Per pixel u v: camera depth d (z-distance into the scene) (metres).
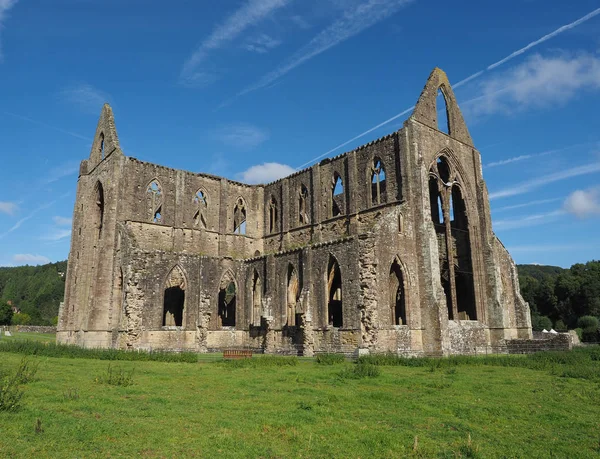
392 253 36.41
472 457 8.71
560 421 11.77
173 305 48.19
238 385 17.08
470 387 17.00
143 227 45.91
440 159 44.16
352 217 43.66
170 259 43.31
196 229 49.66
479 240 44.97
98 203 49.09
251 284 47.78
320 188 48.12
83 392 14.34
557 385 17.62
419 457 8.69
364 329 32.59
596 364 23.84
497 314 42.50
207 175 51.78
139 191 46.16
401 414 12.27
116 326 41.28
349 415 12.02
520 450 9.27
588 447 9.59
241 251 52.88
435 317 36.12
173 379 18.39
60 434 9.32
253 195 55.69
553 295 90.88
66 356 28.52
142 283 37.91
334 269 41.53
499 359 27.66
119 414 11.39
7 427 9.59
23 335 71.12
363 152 44.03
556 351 32.34
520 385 17.64
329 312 44.75
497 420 11.77
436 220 48.22
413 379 19.23
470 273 44.53
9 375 16.84
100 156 49.47
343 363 27.20
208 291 45.56
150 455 8.40
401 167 40.00
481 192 45.91
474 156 46.84
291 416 11.59
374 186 46.94
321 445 9.27
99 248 43.09
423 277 37.47
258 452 8.73
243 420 11.13
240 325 47.72
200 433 9.92
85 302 46.34
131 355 28.98
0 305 111.06
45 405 12.00
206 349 41.44
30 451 8.20
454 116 46.06
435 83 44.56
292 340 39.34
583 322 74.00
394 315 42.56
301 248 41.09
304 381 18.31
